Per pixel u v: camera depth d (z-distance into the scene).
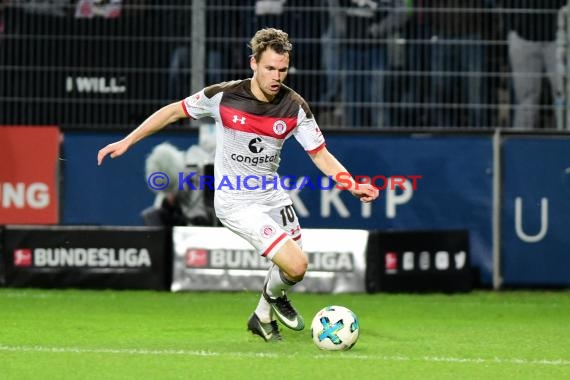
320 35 39.25
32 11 39.19
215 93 23.64
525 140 38.81
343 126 39.50
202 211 38.75
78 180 39.34
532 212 38.97
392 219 39.00
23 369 20.61
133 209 39.25
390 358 22.33
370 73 39.22
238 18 39.12
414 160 38.88
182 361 21.62
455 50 39.19
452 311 33.06
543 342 25.77
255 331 24.91
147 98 39.47
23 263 37.72
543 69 39.38
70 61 39.38
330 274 36.94
